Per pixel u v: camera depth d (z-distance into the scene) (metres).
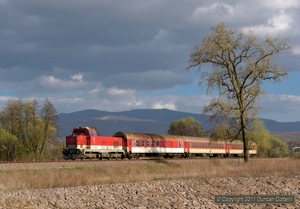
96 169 46.12
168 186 32.97
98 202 27.19
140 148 66.31
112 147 61.53
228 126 58.12
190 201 28.66
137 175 41.34
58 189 29.80
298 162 51.25
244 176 39.72
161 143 70.38
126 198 28.72
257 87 55.59
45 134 83.94
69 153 57.12
